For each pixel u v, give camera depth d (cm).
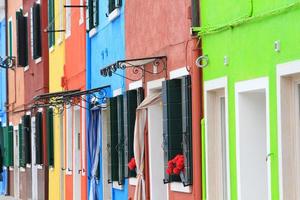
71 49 3052
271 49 1377
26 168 4066
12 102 4481
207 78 1662
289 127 1345
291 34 1307
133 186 2175
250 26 1462
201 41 1692
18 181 4397
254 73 1445
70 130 3075
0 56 4659
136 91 2139
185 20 1764
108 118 2353
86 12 2794
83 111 2831
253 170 1514
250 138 1512
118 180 2312
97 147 2638
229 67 1555
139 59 1939
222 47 1587
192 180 1739
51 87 3475
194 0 1705
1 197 4525
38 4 3638
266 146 1510
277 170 1359
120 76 2328
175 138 1795
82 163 2870
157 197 2045
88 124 2733
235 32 1526
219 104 1667
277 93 1352
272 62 1374
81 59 2877
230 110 1551
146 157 2073
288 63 1316
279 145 1346
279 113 1345
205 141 1675
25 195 4122
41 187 3609
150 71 2023
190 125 1745
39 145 3559
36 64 3734
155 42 1998
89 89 2697
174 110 1794
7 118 4666
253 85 1448
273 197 1373
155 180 2045
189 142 1745
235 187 1533
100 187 2611
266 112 1429
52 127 3375
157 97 1939
